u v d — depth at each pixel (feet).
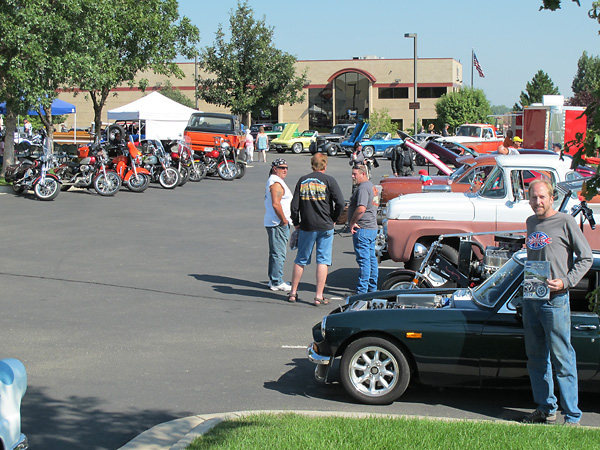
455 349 19.89
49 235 49.11
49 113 95.81
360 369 20.52
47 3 66.03
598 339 19.17
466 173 46.34
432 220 34.27
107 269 39.24
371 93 220.43
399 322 20.21
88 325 28.43
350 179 94.63
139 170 74.43
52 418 18.89
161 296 33.68
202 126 93.35
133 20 97.45
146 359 24.27
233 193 76.07
